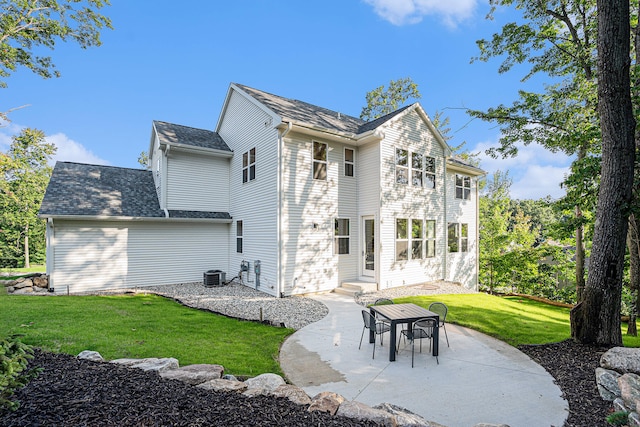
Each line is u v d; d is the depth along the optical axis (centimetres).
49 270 1052
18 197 2389
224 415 261
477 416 354
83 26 1488
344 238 1196
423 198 1316
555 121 1087
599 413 352
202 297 1020
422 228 1307
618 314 570
